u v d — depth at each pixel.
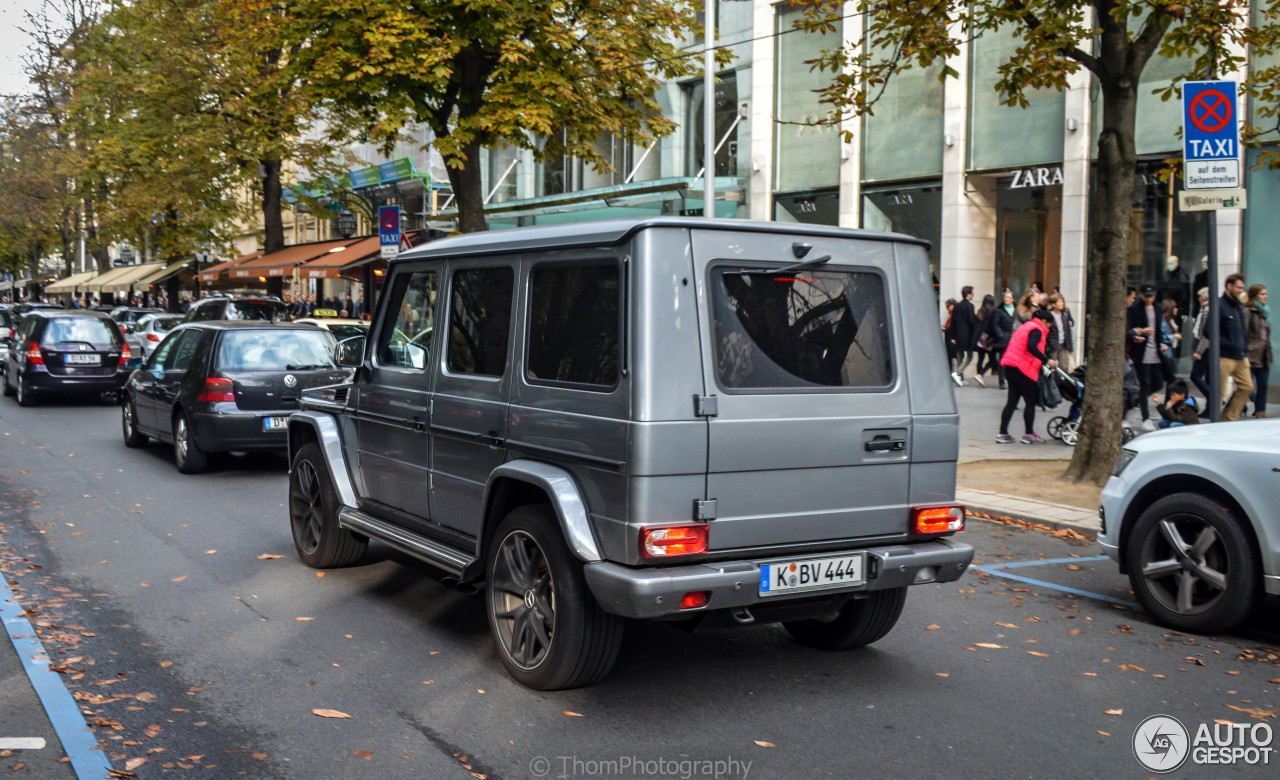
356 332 16.38
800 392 4.80
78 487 10.90
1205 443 6.15
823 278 4.96
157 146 28.03
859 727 4.66
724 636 6.02
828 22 11.80
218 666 5.40
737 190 26.61
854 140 23.80
